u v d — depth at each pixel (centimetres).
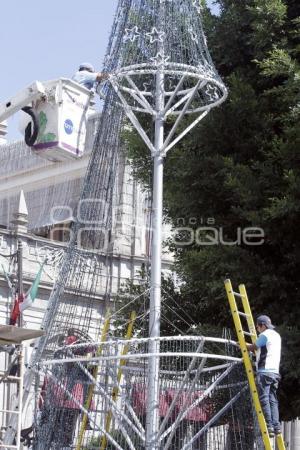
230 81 1634
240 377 1195
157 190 1259
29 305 2531
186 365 1206
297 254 1580
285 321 1556
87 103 1332
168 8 1295
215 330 1572
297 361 1513
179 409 1170
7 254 3142
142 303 1747
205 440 1192
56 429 1214
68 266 1364
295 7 1661
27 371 1504
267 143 1600
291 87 1509
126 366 1227
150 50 1300
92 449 1211
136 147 1750
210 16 1727
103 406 1207
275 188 1553
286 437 3175
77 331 1342
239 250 1582
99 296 2881
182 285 1816
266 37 1605
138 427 1150
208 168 1612
